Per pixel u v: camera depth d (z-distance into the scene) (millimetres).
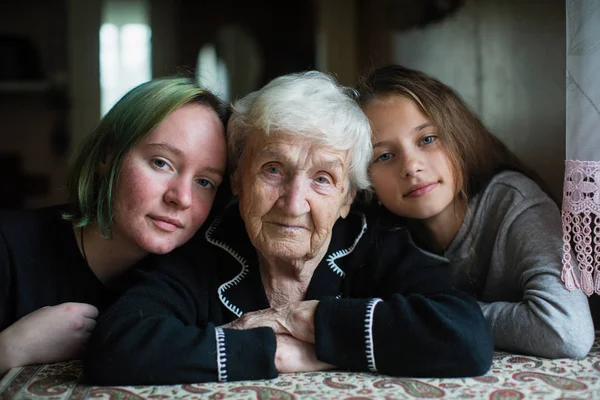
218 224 1405
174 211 1273
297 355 1175
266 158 1203
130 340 1101
